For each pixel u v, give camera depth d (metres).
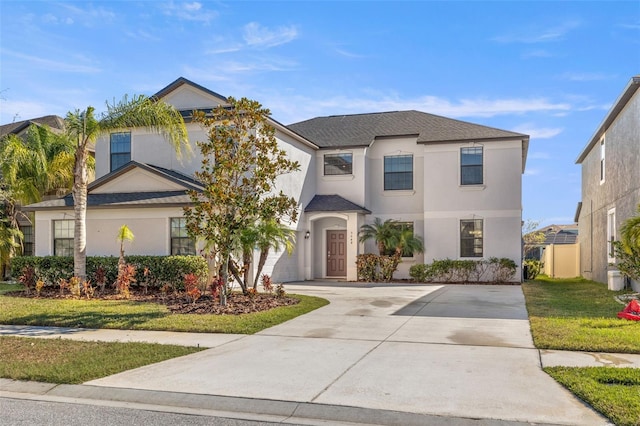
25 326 11.34
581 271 28.23
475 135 22.56
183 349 8.93
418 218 23.55
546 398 6.23
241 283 15.04
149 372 7.60
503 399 6.22
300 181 22.38
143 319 11.65
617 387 6.44
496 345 9.03
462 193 22.55
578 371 7.13
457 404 6.09
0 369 7.67
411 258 23.45
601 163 22.61
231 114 13.47
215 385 6.96
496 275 21.73
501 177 22.16
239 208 13.37
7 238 20.05
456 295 16.53
